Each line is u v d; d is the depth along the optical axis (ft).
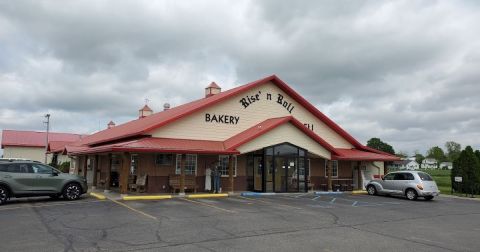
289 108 90.43
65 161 153.89
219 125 78.38
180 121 73.31
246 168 80.84
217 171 72.69
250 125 83.15
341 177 96.78
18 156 182.60
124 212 45.93
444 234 37.70
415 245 32.19
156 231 35.04
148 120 89.40
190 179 71.00
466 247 31.94
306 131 81.61
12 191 53.01
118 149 60.54
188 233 34.45
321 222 42.42
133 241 30.99
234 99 81.41
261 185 77.00
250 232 35.58
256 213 47.57
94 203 54.19
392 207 59.93
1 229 34.94
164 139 70.18
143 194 66.28
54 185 56.70
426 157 459.32
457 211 57.67
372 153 99.66
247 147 73.72
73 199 58.59
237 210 49.83
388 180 78.89
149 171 70.28
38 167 56.18
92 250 27.99
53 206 50.67
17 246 28.81
